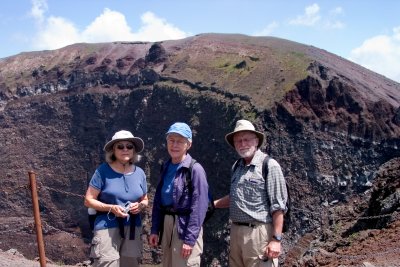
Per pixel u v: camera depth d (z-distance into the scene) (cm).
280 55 11988
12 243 10869
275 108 9531
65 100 13675
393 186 2706
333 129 9856
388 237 1956
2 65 16088
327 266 1733
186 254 855
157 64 13000
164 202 893
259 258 880
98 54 14812
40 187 988
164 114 11262
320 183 9138
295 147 9325
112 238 892
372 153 9875
